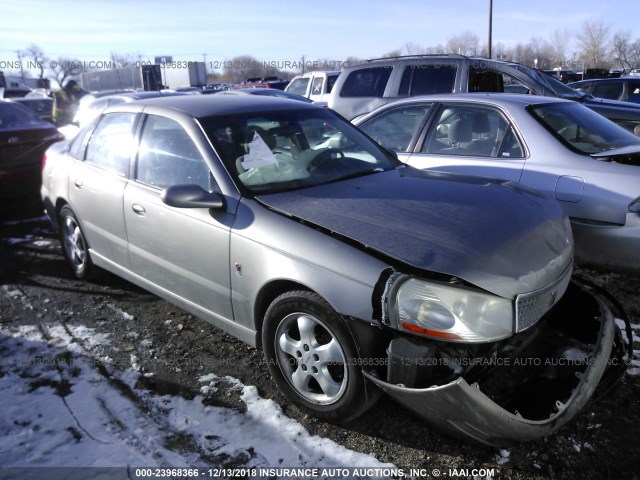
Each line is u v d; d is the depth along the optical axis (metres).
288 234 2.70
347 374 2.55
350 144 3.80
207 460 2.53
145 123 3.74
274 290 2.84
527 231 2.68
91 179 4.08
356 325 2.44
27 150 6.73
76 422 2.81
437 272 2.30
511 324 2.34
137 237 3.64
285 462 2.51
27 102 19.11
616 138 4.55
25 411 2.91
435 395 2.23
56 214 4.74
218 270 3.06
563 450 2.53
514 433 2.24
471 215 2.73
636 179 3.73
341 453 2.56
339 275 2.48
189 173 3.31
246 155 3.25
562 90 7.89
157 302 4.25
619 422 2.70
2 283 4.71
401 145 5.14
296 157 3.42
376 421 2.78
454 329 2.26
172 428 2.76
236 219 2.94
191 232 3.17
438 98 5.01
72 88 14.84
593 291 2.92
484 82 8.08
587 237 3.92
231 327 3.14
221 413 2.87
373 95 8.30
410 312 2.31
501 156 4.45
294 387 2.83
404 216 2.71
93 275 4.58
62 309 4.16
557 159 4.12
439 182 3.29
